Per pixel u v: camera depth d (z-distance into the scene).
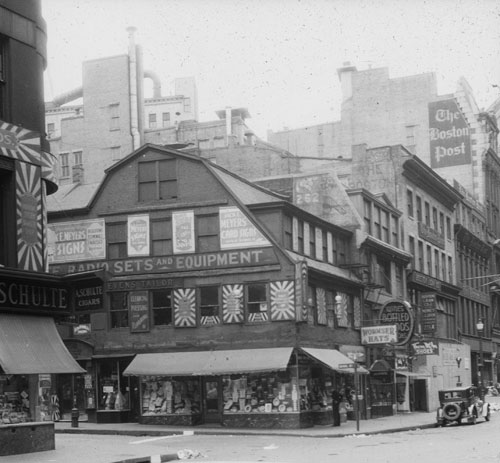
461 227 67.88
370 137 76.19
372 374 44.38
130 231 39.44
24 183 22.31
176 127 82.06
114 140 76.12
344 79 77.25
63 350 22.45
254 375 36.34
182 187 39.06
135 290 38.88
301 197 45.38
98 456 21.17
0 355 20.50
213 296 37.72
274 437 31.50
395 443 26.98
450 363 57.03
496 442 25.72
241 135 85.56
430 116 76.19
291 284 36.31
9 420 21.41
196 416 36.97
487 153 80.25
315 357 35.53
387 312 43.91
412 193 57.12
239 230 37.62
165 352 37.91
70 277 22.53
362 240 44.09
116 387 38.84
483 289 77.56
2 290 21.02
